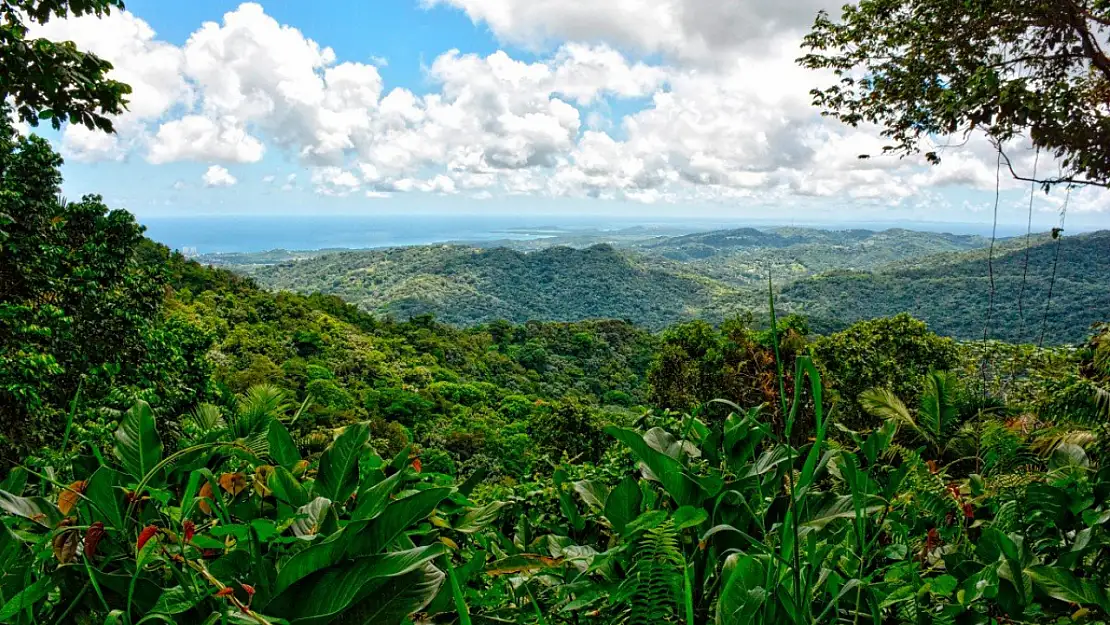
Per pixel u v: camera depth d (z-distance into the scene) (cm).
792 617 89
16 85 460
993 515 177
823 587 108
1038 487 162
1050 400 314
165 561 87
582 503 215
